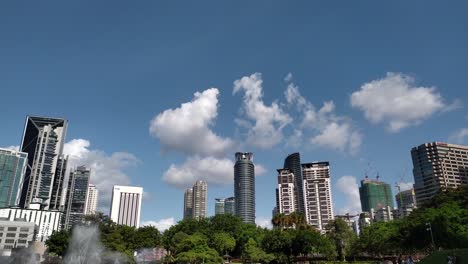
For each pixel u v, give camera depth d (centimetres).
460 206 10988
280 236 11256
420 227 9681
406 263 7281
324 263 12638
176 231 13662
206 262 9550
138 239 11125
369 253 16112
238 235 13562
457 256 6009
